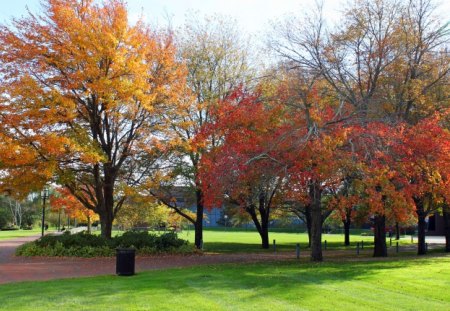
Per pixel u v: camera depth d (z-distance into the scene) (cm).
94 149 2127
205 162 2012
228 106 2052
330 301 1065
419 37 2494
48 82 2162
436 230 7819
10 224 8106
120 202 2752
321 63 2398
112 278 1435
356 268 1706
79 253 2330
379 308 1000
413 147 1797
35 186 2172
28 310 947
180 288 1222
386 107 2398
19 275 1606
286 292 1170
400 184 1962
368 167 1716
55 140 1966
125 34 2148
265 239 3538
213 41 2981
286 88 2088
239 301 1054
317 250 2103
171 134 2469
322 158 1681
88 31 2052
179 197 3142
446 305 1038
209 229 8862
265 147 1827
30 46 2083
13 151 1919
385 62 2527
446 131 1978
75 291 1172
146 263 2062
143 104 2162
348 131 1736
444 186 1825
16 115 1994
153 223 4881
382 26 2516
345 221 3859
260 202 3381
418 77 2583
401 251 3195
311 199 2023
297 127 1889
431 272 1580
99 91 2045
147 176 2634
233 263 2008
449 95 2581
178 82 2475
